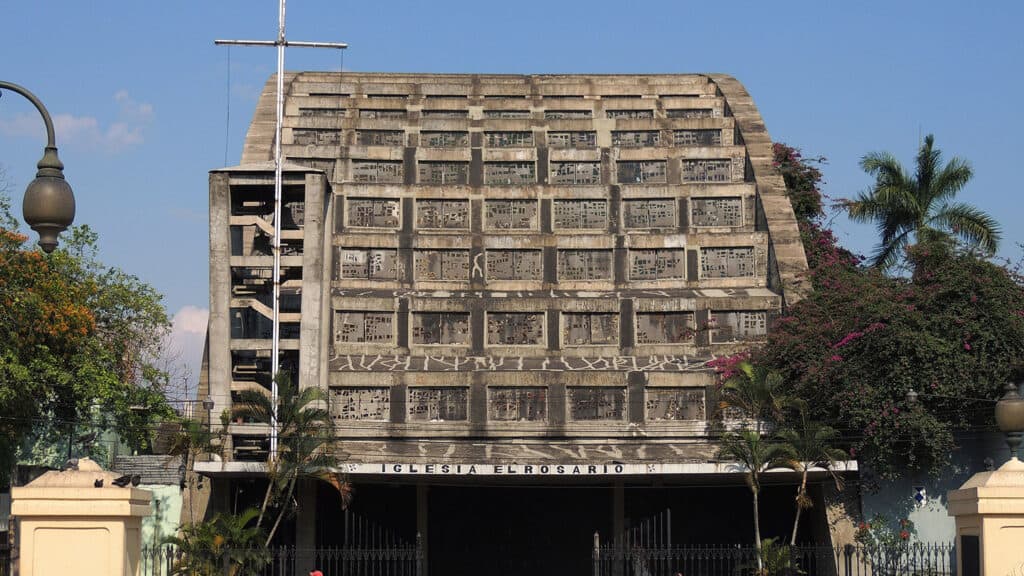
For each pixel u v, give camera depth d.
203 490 44.88
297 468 40.41
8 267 40.28
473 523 49.66
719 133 62.03
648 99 66.69
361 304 52.06
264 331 49.81
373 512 48.41
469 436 48.78
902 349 42.88
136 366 48.84
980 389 42.16
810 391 44.97
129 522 20.75
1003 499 22.23
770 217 55.12
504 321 52.81
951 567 42.91
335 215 56.09
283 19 47.12
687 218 56.44
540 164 59.06
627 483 48.34
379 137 62.53
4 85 17.52
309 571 45.66
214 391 45.72
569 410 49.38
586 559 49.34
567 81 69.38
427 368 50.16
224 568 35.19
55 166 17.58
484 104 66.62
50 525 20.38
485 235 55.25
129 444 49.69
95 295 47.78
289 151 59.03
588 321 52.81
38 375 41.62
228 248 46.47
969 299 43.50
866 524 43.78
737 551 40.75
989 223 57.44
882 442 42.72
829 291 48.56
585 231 56.53
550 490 49.88
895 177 58.84
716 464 42.97
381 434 48.62
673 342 52.28
